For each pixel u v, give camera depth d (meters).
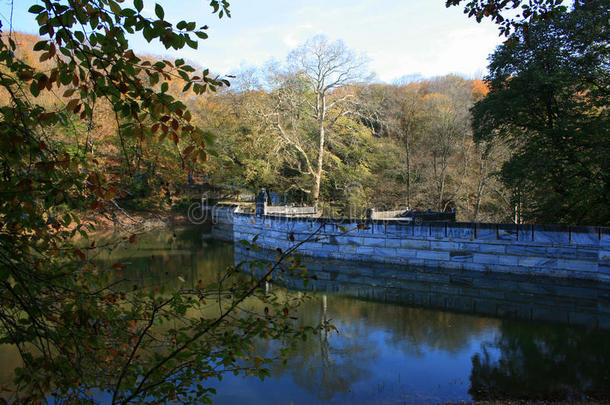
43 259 2.61
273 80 32.66
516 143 24.97
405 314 13.72
